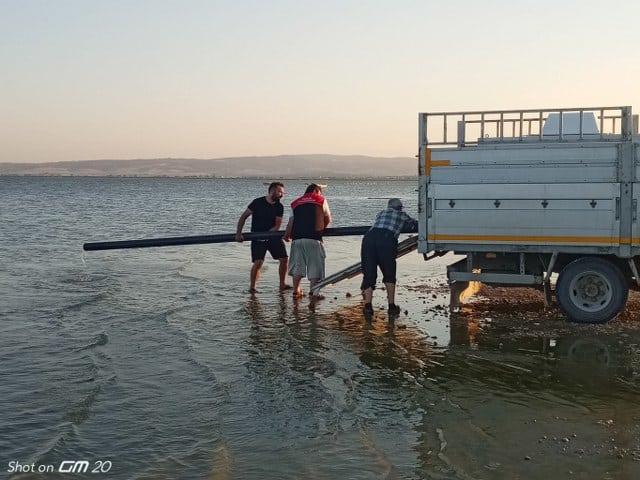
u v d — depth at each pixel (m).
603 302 10.48
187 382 7.93
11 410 6.94
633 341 9.54
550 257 10.86
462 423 6.59
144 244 13.85
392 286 11.52
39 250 22.36
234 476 5.49
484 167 10.72
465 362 8.65
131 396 7.42
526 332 10.16
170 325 10.91
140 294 13.89
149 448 6.04
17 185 172.50
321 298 13.27
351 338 9.98
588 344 9.41
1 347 9.45
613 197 10.23
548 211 10.49
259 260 14.01
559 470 5.49
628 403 7.06
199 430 6.45
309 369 8.45
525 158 10.55
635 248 10.23
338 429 6.46
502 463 5.66
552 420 6.61
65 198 82.69
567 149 10.38
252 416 6.82
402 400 7.27
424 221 11.03
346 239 27.84
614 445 5.98
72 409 6.96
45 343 9.70
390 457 5.83
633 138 10.38
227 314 11.82
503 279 10.98
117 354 9.14
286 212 51.34
